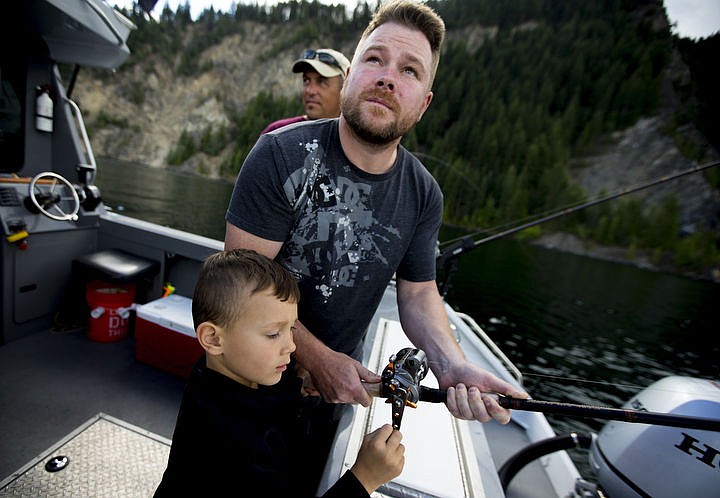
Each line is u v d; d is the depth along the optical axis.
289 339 0.84
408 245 1.09
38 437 1.59
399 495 0.99
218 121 43.03
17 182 2.18
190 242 2.33
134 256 2.43
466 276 25.17
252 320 0.78
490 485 1.14
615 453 1.47
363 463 0.77
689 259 43.75
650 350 17.92
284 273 0.85
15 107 2.31
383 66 0.90
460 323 2.59
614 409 0.84
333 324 1.08
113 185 15.80
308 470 1.17
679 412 1.36
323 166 0.94
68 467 1.37
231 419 0.74
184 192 13.95
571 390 6.49
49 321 2.37
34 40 2.29
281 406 0.88
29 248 2.19
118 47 2.26
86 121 40.19
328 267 0.99
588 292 28.12
